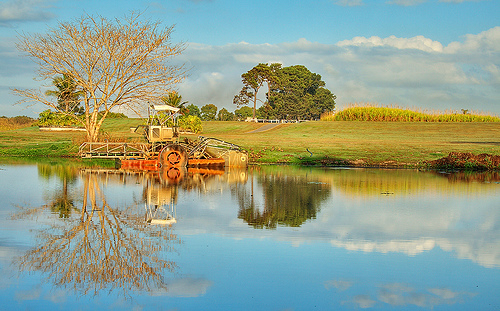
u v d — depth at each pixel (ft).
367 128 223.51
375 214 47.29
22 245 33.91
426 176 87.15
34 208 47.32
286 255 32.53
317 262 31.19
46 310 23.81
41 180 71.31
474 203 55.01
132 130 101.35
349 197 58.54
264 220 43.39
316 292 26.25
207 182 72.23
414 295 26.12
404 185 71.97
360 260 31.86
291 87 447.83
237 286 26.99
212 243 35.14
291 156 118.62
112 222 41.32
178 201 53.06
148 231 38.47
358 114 268.21
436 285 27.71
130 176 79.25
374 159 114.62
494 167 104.83
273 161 115.14
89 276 28.27
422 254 33.47
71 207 48.08
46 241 34.91
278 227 40.65
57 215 43.91
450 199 58.03
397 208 51.08
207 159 99.04
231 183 71.36
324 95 494.18
